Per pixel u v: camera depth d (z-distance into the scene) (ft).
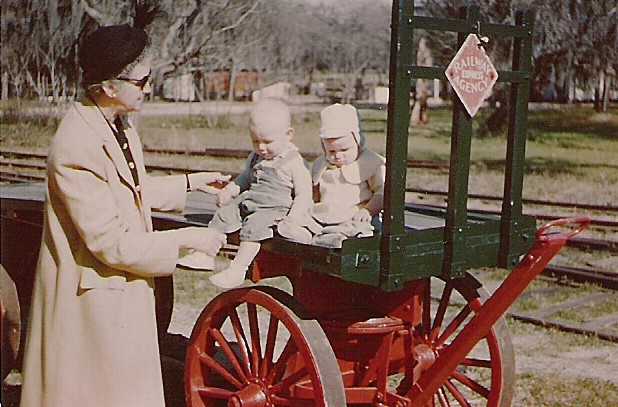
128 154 12.67
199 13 65.41
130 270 12.01
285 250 12.46
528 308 26.53
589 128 67.97
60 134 11.91
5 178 48.85
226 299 13.53
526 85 13.23
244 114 90.48
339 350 13.82
